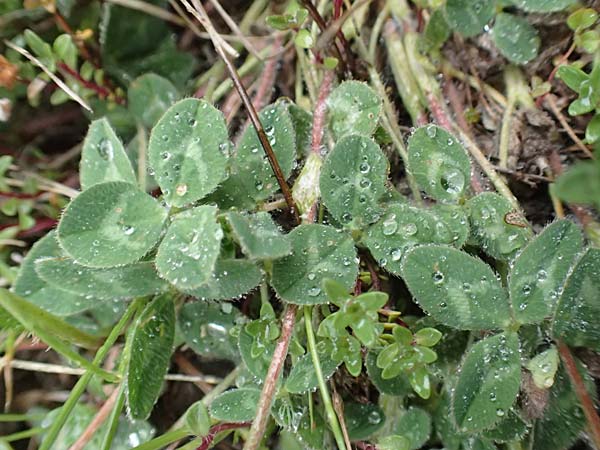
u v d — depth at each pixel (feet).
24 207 0.47
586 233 0.41
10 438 0.41
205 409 0.37
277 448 0.43
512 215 0.38
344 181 0.38
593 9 0.42
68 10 0.49
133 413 0.36
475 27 0.45
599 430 0.35
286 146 0.40
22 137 0.50
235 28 0.47
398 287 0.44
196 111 0.38
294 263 0.37
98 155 0.40
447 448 0.39
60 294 0.39
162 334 0.39
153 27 0.50
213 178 0.37
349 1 0.49
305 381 0.37
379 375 0.39
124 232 0.36
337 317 0.34
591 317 0.35
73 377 0.47
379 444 0.36
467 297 0.36
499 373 0.35
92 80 0.50
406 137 0.47
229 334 0.42
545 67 0.45
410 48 0.48
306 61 0.49
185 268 0.33
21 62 0.47
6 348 0.42
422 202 0.44
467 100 0.47
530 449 0.37
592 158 0.43
